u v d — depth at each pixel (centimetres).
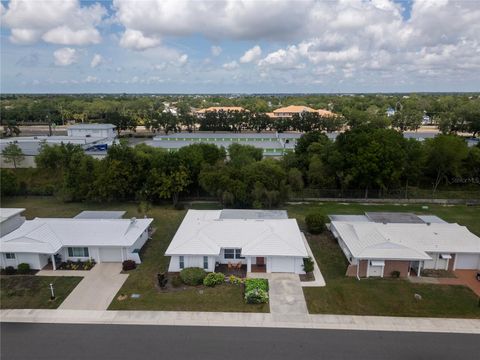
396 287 2895
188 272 2944
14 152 6284
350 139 5378
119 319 2472
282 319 2472
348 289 2859
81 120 14325
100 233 3353
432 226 3469
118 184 4956
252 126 10869
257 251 3083
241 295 2770
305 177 5631
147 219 3919
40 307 2609
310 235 3966
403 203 5244
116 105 16275
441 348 2186
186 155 5294
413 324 2419
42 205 5134
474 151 5631
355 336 2295
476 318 2489
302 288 2872
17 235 3297
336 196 5334
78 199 5291
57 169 6122
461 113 9638
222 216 3966
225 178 4762
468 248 3166
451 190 5716
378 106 17162
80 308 2600
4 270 3120
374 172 5056
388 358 2100
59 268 3203
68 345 2212
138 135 10762
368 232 3356
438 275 3098
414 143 5666
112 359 2088
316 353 2141
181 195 5366
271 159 5700
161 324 2419
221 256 3269
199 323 2428
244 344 2219
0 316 2505
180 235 3353
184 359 2088
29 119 13075
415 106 15138
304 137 6278
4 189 5328
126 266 3166
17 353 2141
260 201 4756
